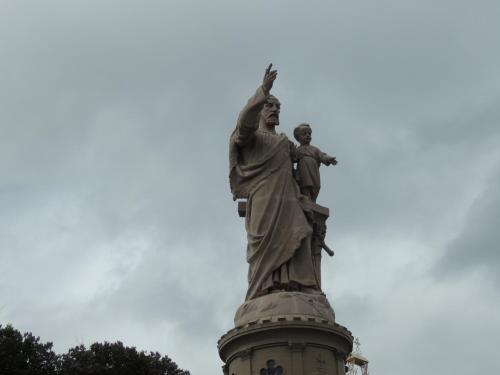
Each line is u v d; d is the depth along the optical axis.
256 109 32.22
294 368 28.28
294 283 31.42
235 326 30.64
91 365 59.69
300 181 34.78
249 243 32.50
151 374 62.72
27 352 57.91
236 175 33.91
